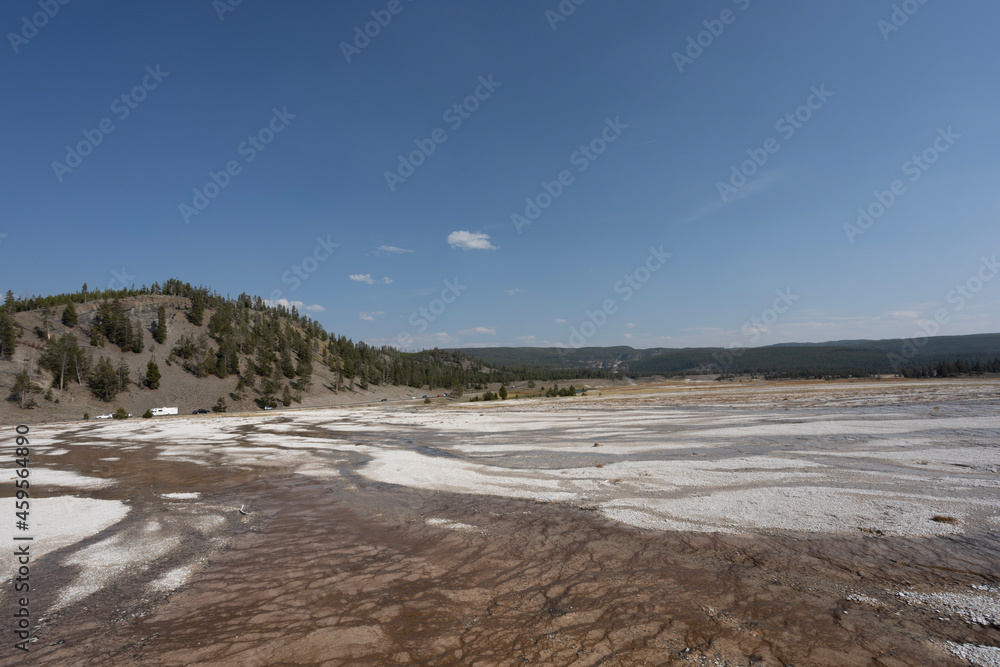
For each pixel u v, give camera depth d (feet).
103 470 74.95
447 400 440.86
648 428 102.06
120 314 498.69
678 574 26.55
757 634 19.86
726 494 42.19
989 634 18.80
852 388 211.00
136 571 31.07
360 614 23.97
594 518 38.11
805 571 25.89
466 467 65.21
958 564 25.58
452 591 26.35
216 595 27.02
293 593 26.96
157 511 47.39
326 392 500.33
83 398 362.53
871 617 20.75
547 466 62.59
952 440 62.85
